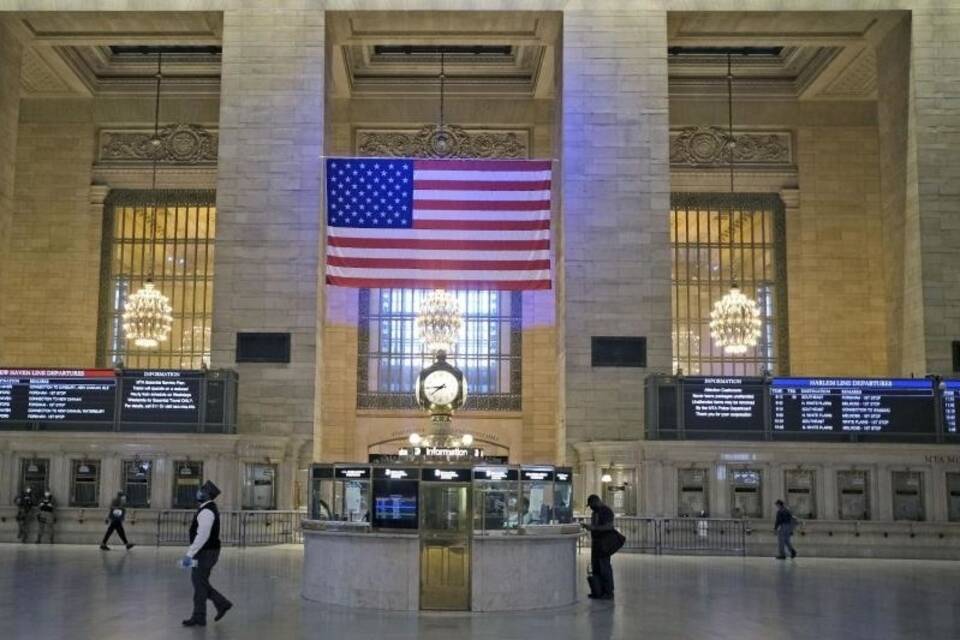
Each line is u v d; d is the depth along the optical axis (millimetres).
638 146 27125
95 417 24203
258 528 23922
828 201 35250
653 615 12391
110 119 35562
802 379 23953
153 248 35562
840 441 23625
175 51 34906
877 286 34938
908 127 27562
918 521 23359
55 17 27844
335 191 25531
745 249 35594
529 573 12727
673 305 35531
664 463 23750
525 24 28406
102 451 23969
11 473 23969
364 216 25391
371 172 25578
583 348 26500
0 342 28391
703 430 23859
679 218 35719
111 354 35094
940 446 23438
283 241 26641
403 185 25516
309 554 13562
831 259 35062
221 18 27938
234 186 26906
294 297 26453
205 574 11242
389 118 35375
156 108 34562
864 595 15023
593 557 14086
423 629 10977
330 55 28422
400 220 25391
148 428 24234
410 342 34969
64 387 24281
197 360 35406
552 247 29469
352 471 13016
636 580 16938
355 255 25234
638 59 27359
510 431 34656
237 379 25625
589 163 27125
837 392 23844
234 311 26453
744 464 23703
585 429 26219
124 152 35656
